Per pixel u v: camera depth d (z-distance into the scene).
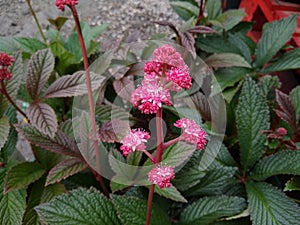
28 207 0.42
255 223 0.40
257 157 0.46
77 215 0.38
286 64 0.57
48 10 0.95
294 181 0.43
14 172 0.41
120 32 1.02
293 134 0.48
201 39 0.61
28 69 0.41
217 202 0.41
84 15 1.05
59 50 0.57
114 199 0.38
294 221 0.40
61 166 0.40
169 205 0.45
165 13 1.09
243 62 0.56
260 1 0.74
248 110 0.46
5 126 0.39
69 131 0.45
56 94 0.39
